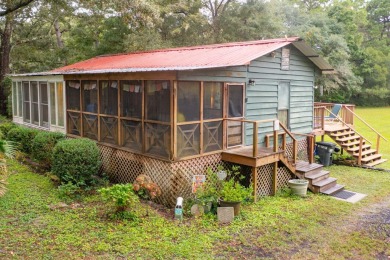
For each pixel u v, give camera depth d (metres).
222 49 10.88
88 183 8.83
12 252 5.39
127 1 14.01
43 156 10.17
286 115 11.74
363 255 6.03
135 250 5.72
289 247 6.22
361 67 38.88
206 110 8.73
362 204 8.76
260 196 9.06
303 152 12.68
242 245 6.19
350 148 13.52
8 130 13.89
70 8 20.53
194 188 7.83
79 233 6.18
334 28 30.12
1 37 20.69
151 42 20.16
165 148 8.05
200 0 23.06
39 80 13.36
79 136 11.26
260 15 22.78
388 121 28.44
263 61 10.37
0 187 7.47
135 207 7.48
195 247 5.97
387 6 44.50
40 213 6.95
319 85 29.27
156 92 8.20
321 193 9.53
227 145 9.36
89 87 10.62
